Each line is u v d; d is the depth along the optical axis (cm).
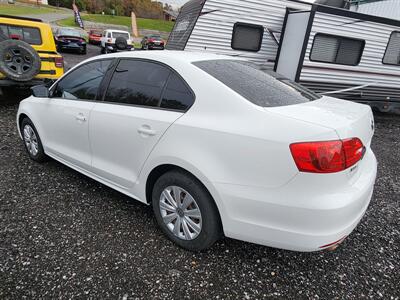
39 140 379
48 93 351
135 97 268
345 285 227
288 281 227
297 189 190
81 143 316
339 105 247
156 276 224
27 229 267
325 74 736
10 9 4512
